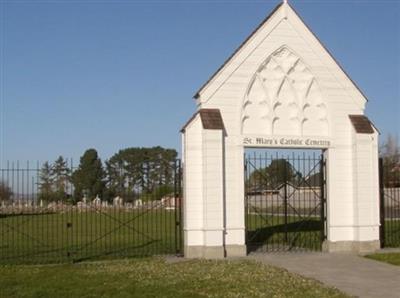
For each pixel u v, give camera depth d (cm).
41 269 1730
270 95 2114
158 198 4788
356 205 2119
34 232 3341
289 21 2145
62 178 4153
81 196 4384
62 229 3403
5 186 3853
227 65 2077
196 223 1998
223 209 2005
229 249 2022
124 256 2086
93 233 3288
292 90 2138
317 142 2134
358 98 2183
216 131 1997
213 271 1648
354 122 2144
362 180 2120
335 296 1294
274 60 2131
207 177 1981
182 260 1920
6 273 1647
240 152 2061
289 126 2128
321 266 1784
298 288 1386
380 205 2253
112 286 1411
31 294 1315
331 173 2144
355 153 2131
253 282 1462
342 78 2175
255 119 2100
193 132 2014
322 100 2159
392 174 3897
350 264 1827
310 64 2153
